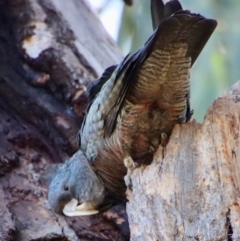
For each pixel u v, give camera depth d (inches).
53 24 420.5
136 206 279.6
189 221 258.7
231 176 262.2
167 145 285.4
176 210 263.4
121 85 299.4
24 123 406.3
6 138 390.6
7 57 417.4
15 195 364.2
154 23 303.1
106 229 371.2
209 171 265.1
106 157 334.3
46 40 412.8
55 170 385.1
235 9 509.0
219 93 495.8
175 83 296.5
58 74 409.7
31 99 408.5
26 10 419.2
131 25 553.6
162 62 286.8
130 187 305.4
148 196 275.0
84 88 406.6
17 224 344.2
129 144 323.0
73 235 350.9
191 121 289.1
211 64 500.7
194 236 253.8
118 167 336.8
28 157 389.4
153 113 314.5
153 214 269.9
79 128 406.6
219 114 280.5
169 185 270.7
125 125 317.7
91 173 354.0
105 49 435.8
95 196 354.3
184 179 268.4
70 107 410.0
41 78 410.9
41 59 409.4
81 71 409.7
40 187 376.8
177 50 283.3
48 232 343.0
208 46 503.2
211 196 258.7
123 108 313.3
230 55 503.5
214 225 251.3
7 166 376.8
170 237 259.9
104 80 350.9
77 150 401.4
